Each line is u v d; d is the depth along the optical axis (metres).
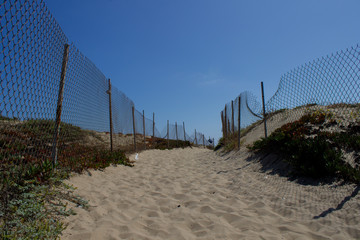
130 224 3.19
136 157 9.24
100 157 6.52
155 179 6.02
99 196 4.22
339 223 2.95
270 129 8.77
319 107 7.05
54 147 4.28
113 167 6.57
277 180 5.07
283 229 2.95
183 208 3.86
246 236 2.80
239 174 6.11
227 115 13.77
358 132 5.38
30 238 2.37
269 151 6.85
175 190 4.98
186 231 3.04
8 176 3.27
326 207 3.42
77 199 3.77
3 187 2.95
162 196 4.55
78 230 2.92
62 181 4.08
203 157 11.14
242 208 3.78
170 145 16.62
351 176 3.97
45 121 4.02
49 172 3.96
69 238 2.72
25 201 2.94
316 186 4.25
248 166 6.72
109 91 7.60
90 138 7.79
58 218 3.07
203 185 5.38
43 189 3.48
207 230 3.03
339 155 4.55
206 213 3.61
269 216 3.39
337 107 6.59
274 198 4.07
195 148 19.08
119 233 2.93
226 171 6.79
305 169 4.68
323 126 6.19
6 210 2.65
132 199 4.26
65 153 5.18
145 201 4.19
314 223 3.03
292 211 3.46
